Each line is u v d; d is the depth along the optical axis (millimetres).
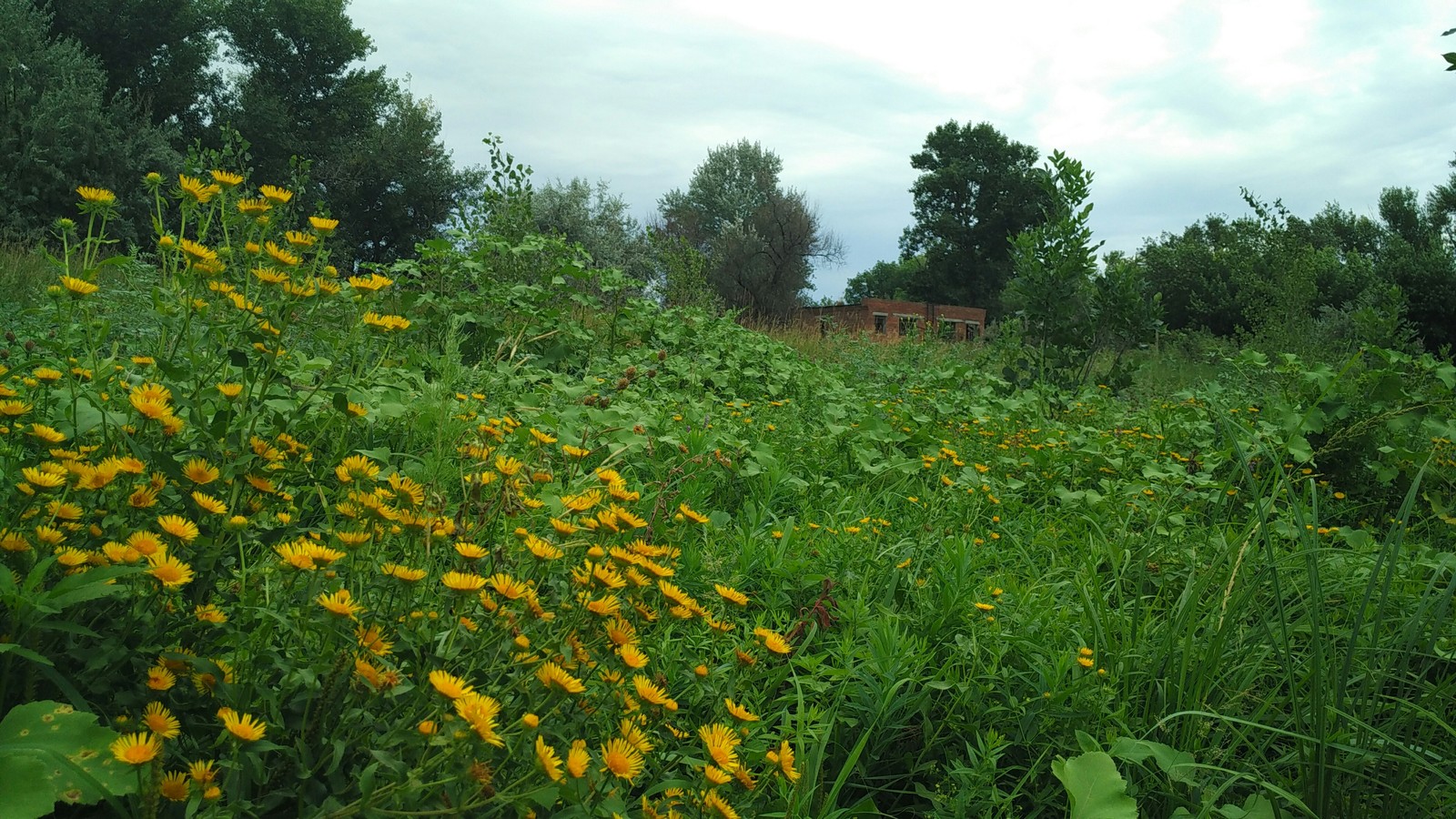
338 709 1357
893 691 2180
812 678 2193
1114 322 8930
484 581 1440
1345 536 3605
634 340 7762
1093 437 5727
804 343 12852
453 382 3510
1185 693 2371
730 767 1532
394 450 3207
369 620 1410
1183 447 5879
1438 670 2639
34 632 1306
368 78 38062
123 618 1407
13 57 21469
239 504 1772
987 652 2539
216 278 2012
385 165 35688
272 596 1544
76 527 1513
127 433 1811
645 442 3893
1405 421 4398
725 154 54312
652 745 1577
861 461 4535
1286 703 2457
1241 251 20953
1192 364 13836
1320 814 1967
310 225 2107
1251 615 2809
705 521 2580
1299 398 5355
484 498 2121
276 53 36156
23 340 4527
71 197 20500
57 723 1150
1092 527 3906
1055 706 2277
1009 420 6461
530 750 1323
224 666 1423
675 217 50219
